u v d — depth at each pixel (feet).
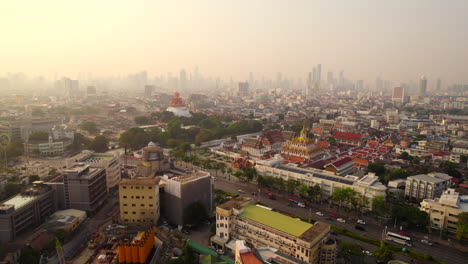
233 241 541.75
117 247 542.16
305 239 443.73
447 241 573.33
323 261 467.11
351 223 638.12
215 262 482.69
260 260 402.72
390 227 623.77
